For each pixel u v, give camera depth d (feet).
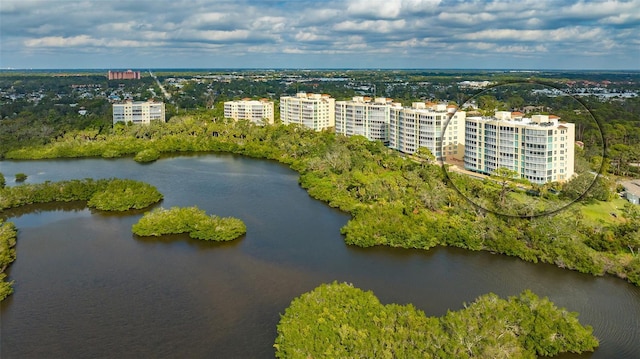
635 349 354.95
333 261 510.58
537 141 473.26
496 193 550.77
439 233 552.41
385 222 570.05
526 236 528.22
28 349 363.35
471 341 317.01
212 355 352.28
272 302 425.28
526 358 319.27
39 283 467.52
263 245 554.46
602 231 528.22
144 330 384.68
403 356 309.63
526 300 373.61
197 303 424.87
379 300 424.87
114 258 522.47
